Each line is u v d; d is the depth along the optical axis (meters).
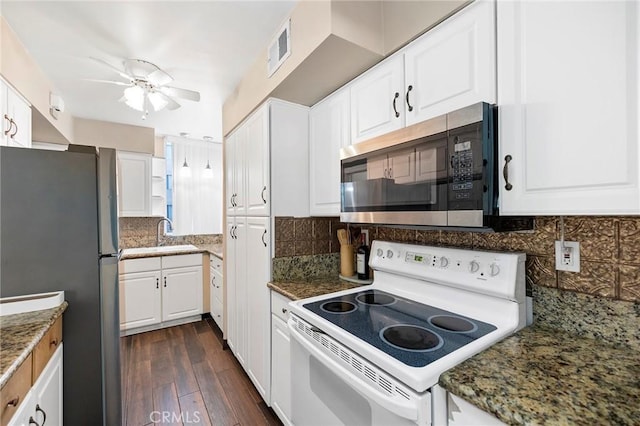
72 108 2.80
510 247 1.20
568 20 0.79
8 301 1.22
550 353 0.89
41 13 1.51
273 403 1.80
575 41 0.78
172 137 3.82
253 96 2.00
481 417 0.72
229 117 2.54
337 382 1.10
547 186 0.83
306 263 2.00
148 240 3.65
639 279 0.89
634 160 0.69
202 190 4.04
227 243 2.67
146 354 2.59
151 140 3.43
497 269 1.12
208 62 2.00
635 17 0.68
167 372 2.30
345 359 1.00
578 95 0.77
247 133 2.17
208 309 3.47
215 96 2.55
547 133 0.83
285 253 1.92
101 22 1.58
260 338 1.95
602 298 0.96
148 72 1.93
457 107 1.06
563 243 1.05
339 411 1.08
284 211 1.91
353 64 1.44
